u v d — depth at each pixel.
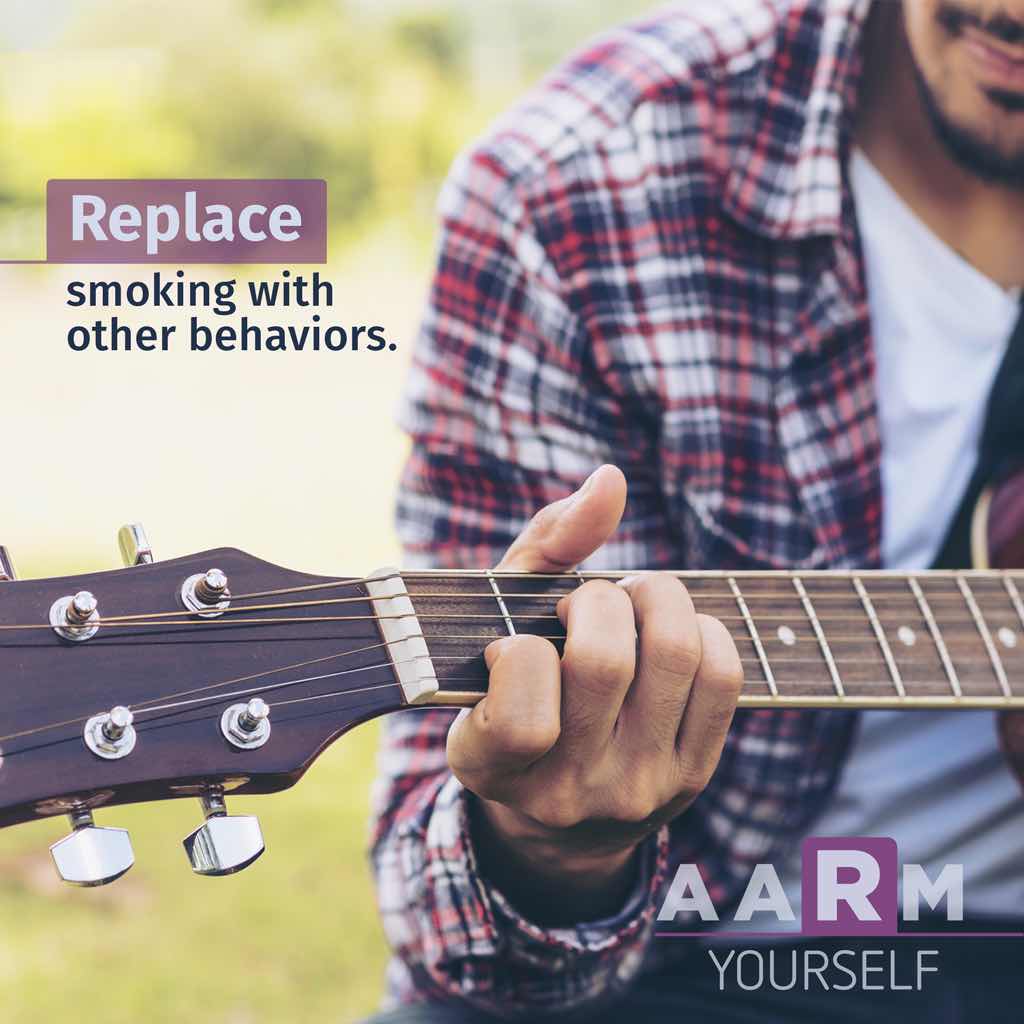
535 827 0.82
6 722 0.66
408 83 6.39
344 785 2.93
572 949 0.90
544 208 1.12
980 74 1.10
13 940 2.32
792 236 1.12
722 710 0.78
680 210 1.14
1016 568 1.14
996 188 1.15
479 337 1.12
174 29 6.33
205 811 0.70
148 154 5.95
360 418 4.77
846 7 1.14
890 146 1.17
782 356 1.13
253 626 0.73
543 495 1.11
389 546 3.86
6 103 5.89
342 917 2.45
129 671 0.69
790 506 1.13
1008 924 1.16
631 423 1.12
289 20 6.47
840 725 1.10
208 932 2.38
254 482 4.24
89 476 4.23
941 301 1.17
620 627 0.75
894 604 0.93
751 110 1.15
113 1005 2.17
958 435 1.17
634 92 1.15
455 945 0.92
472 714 0.75
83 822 0.66
